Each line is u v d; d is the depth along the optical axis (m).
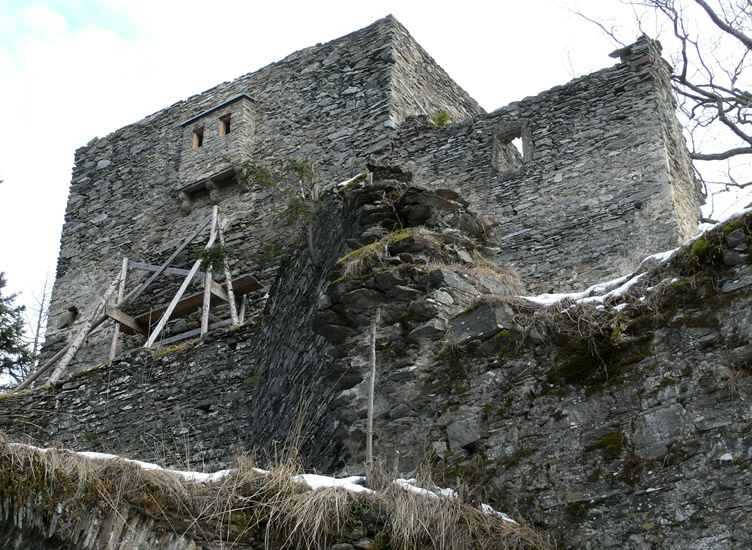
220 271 18.48
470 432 6.63
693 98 20.83
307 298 11.84
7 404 17.20
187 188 22.22
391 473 6.22
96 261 23.22
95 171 24.72
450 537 5.63
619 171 17.05
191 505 5.46
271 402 12.69
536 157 17.97
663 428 5.82
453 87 23.52
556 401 6.37
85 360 21.52
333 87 21.64
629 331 6.30
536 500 6.05
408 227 9.04
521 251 17.11
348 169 20.20
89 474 5.48
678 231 16.08
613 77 18.03
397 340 7.54
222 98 23.36
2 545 5.42
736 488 5.42
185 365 15.72
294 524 5.51
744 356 5.78
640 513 5.65
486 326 7.07
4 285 23.64
